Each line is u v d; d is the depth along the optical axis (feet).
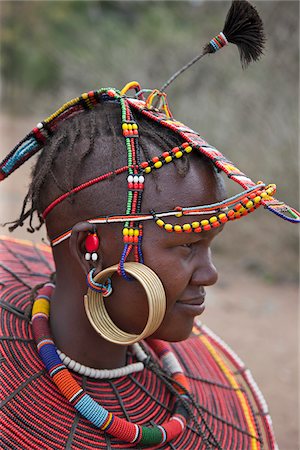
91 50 44.09
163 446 5.37
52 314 5.42
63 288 5.32
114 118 5.15
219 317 17.75
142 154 4.86
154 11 47.55
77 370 5.27
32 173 5.56
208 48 5.52
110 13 63.05
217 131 27.43
